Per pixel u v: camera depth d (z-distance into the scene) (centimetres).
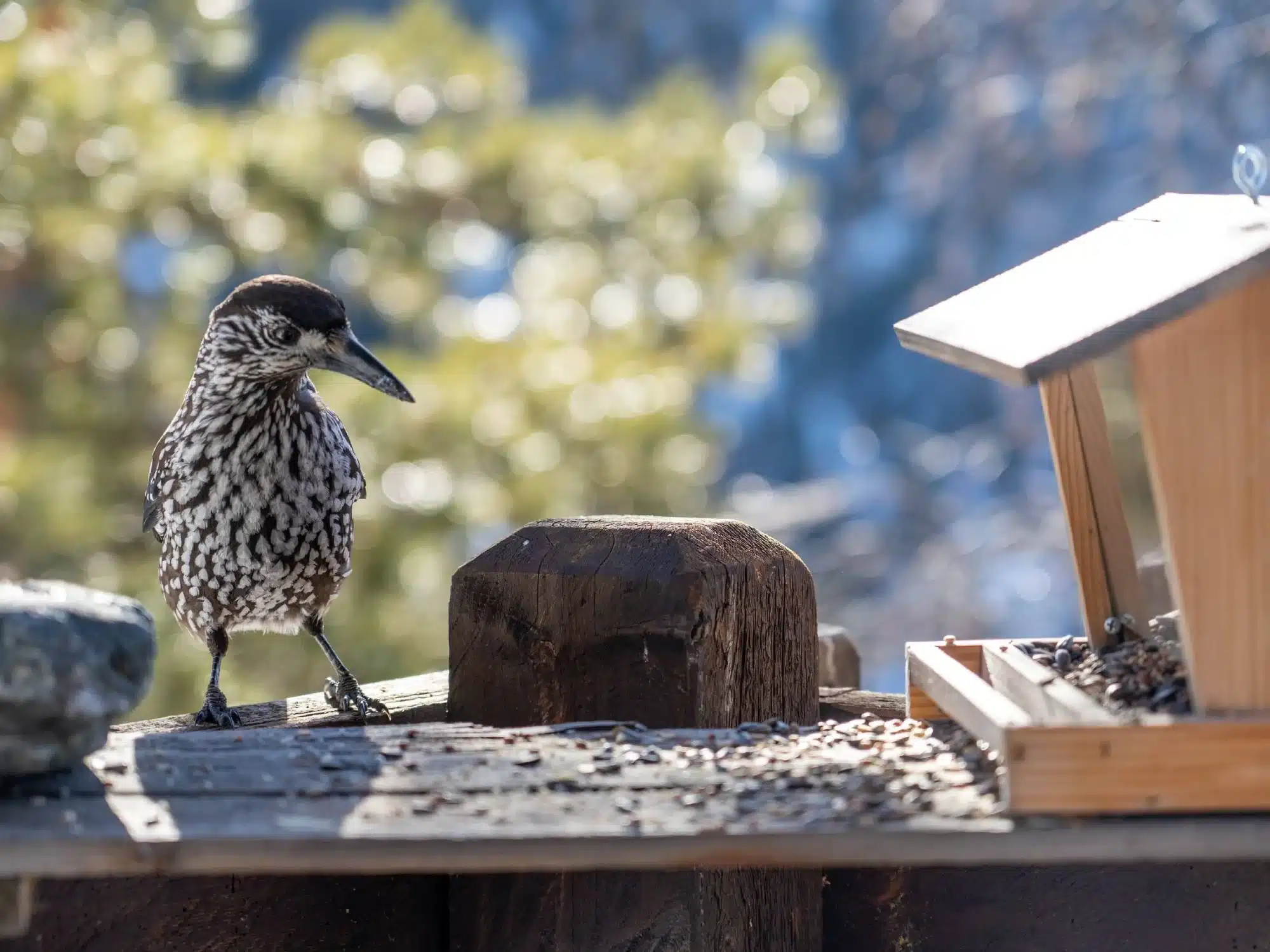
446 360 1183
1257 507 316
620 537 431
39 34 1155
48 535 1052
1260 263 300
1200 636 318
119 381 1164
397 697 507
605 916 402
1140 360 318
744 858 300
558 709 427
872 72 3372
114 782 326
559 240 1298
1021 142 2930
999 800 316
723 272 1314
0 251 1129
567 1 3928
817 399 3328
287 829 301
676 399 1202
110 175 1137
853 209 3350
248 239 1167
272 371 502
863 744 361
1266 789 303
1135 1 2683
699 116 1380
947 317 356
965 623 2505
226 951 383
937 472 2958
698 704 412
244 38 1348
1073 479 388
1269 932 409
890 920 438
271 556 522
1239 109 2450
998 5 3075
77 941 360
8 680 302
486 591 438
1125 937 418
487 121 1352
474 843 298
